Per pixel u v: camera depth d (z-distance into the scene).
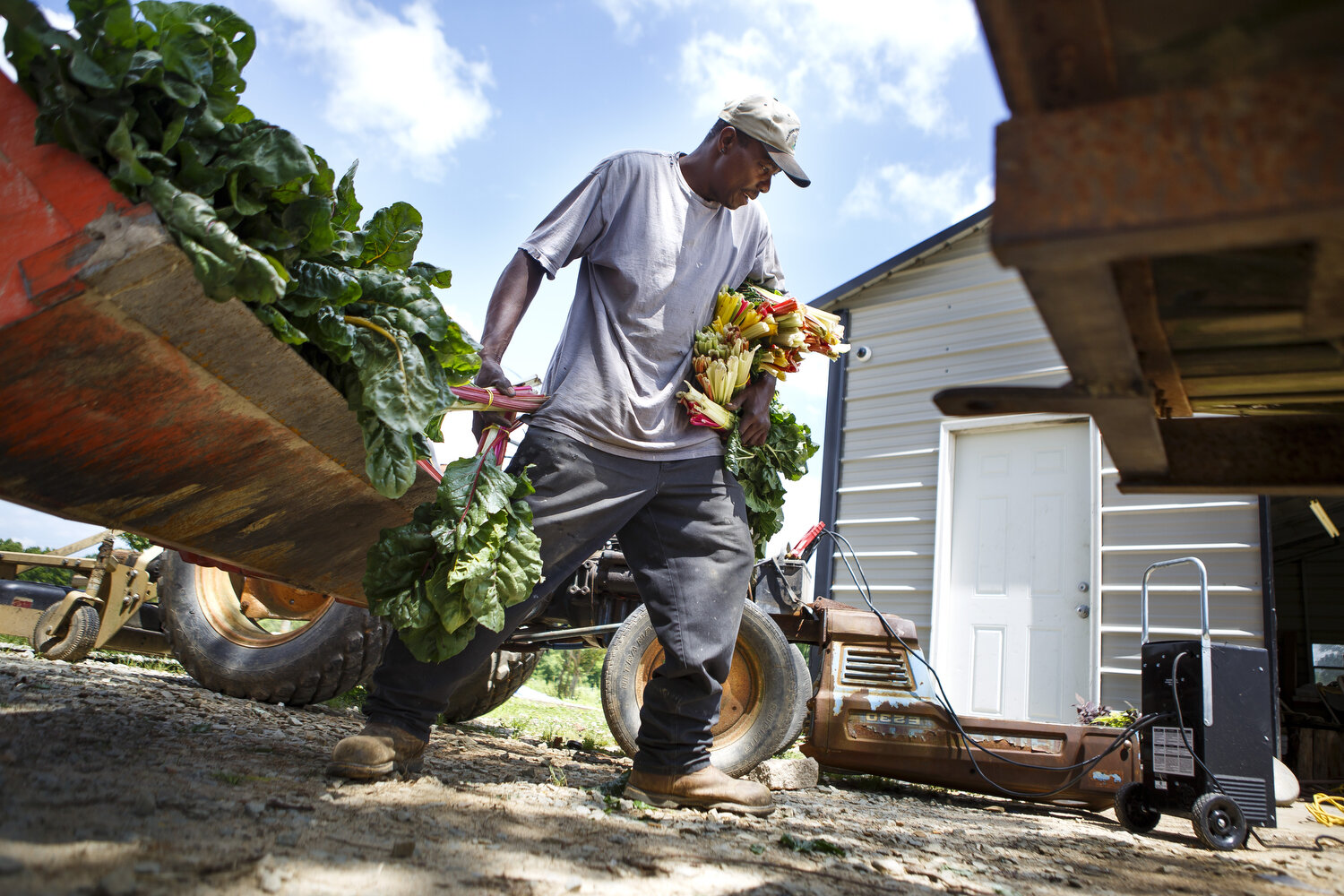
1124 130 0.65
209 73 1.40
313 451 1.87
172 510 1.84
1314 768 7.50
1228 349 1.07
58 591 4.79
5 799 1.18
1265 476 1.24
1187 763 2.89
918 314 7.39
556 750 3.80
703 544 2.31
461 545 1.83
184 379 1.48
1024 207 0.67
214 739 2.21
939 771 3.55
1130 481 1.31
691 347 2.40
